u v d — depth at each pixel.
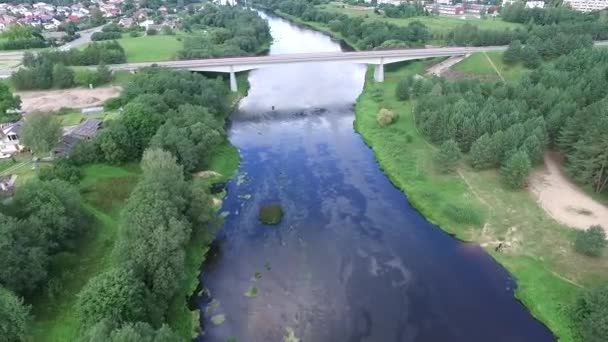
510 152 93.19
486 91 131.00
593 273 69.00
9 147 103.00
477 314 64.94
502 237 79.88
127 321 52.00
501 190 92.12
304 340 61.03
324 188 100.56
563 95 108.69
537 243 77.12
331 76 191.25
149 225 63.84
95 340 45.75
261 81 185.25
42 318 58.88
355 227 86.19
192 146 99.12
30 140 95.94
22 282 57.81
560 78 123.88
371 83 174.25
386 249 79.62
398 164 107.44
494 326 62.81
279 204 94.00
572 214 83.19
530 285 68.75
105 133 98.94
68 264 67.25
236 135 130.00
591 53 142.25
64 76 153.88
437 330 62.31
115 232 78.56
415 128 124.06
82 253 71.75
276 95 167.38
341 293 69.44
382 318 64.56
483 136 97.31
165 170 78.56
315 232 84.75
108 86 156.25
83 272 67.88
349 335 61.81
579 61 137.88
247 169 109.31
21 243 59.22
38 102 141.12
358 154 117.75
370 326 63.22
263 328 63.03
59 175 88.12
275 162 112.94
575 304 61.56
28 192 68.25
